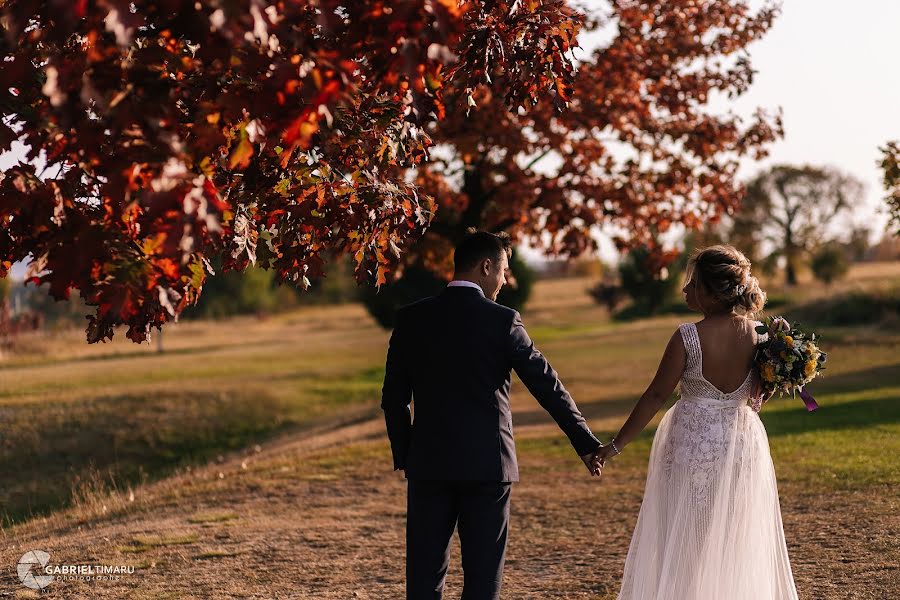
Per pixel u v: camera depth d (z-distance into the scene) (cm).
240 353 3678
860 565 523
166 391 2028
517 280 3516
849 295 3088
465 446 377
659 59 1224
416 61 284
